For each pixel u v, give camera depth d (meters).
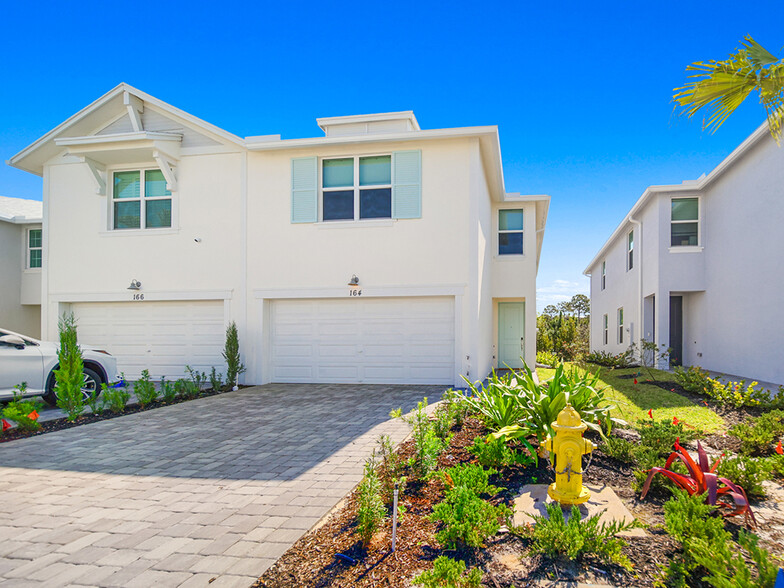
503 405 5.34
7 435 6.75
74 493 4.46
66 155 13.12
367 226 11.56
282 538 3.43
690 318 15.22
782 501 3.65
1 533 3.61
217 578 2.89
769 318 10.95
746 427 5.32
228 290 12.11
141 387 9.02
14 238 16.02
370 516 3.17
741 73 5.12
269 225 11.99
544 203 15.46
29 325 16.36
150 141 11.79
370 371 11.63
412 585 2.66
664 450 4.45
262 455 5.63
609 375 13.52
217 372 12.21
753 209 11.54
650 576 2.61
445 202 11.30
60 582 2.88
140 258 12.58
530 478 4.19
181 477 4.89
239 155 12.21
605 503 3.60
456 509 3.15
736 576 2.16
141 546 3.35
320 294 11.70
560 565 2.75
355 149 11.72
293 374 11.98
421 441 4.55
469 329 11.08
